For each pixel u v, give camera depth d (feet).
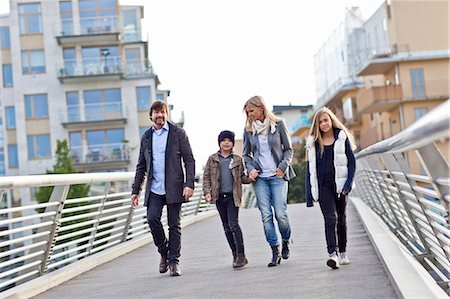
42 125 151.74
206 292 23.04
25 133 151.12
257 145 27.71
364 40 185.37
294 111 302.86
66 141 132.98
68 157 132.16
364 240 33.27
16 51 152.25
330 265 25.16
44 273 27.78
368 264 25.72
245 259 27.99
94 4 154.10
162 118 27.86
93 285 26.78
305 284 22.85
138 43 155.22
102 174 32.73
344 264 26.30
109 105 153.28
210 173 28.68
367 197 55.36
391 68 165.68
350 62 192.95
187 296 22.61
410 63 160.04
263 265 28.27
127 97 153.89
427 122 11.30
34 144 151.33
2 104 153.69
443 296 16.74
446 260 23.06
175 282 25.80
